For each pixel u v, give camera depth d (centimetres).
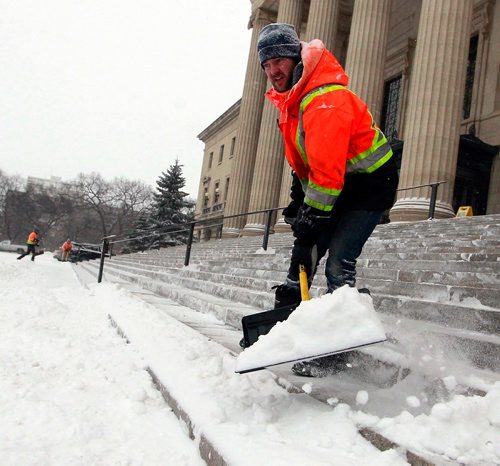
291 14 2166
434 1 1281
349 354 268
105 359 341
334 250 262
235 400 235
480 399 179
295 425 202
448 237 711
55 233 9581
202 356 330
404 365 234
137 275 1271
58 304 659
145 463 191
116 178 9006
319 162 221
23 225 8612
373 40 1591
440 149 1219
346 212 260
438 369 226
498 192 1720
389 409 212
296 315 208
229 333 437
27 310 573
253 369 203
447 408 174
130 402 253
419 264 526
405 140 1288
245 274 842
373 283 484
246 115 2605
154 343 371
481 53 1948
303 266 254
